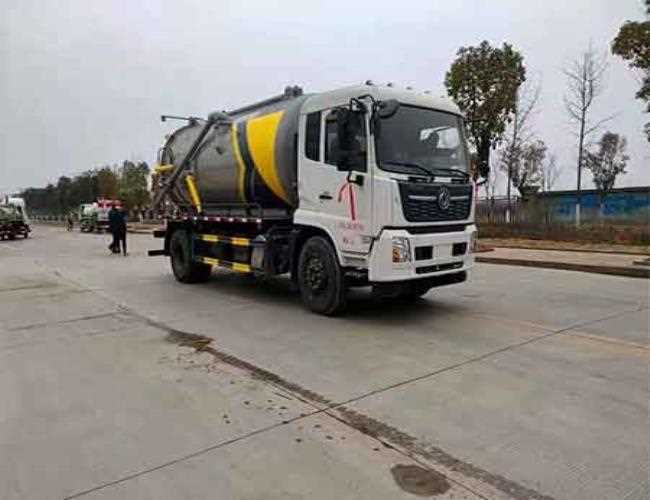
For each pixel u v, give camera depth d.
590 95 21.58
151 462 3.44
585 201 29.31
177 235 11.53
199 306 8.70
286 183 8.16
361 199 6.79
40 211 99.06
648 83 19.30
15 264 16.36
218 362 5.55
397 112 6.87
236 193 9.41
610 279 10.92
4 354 6.05
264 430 3.86
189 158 10.78
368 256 6.77
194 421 4.05
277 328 6.99
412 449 3.52
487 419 3.97
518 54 21.02
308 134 7.59
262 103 9.23
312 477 3.20
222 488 3.10
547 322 7.06
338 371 5.15
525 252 15.68
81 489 3.14
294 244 8.15
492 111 20.91
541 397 4.39
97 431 3.93
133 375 5.20
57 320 7.86
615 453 3.43
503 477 3.16
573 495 2.96
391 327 6.89
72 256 18.88
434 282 7.18
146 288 10.77
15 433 3.93
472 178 7.69
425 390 4.58
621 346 5.88
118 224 19.28
